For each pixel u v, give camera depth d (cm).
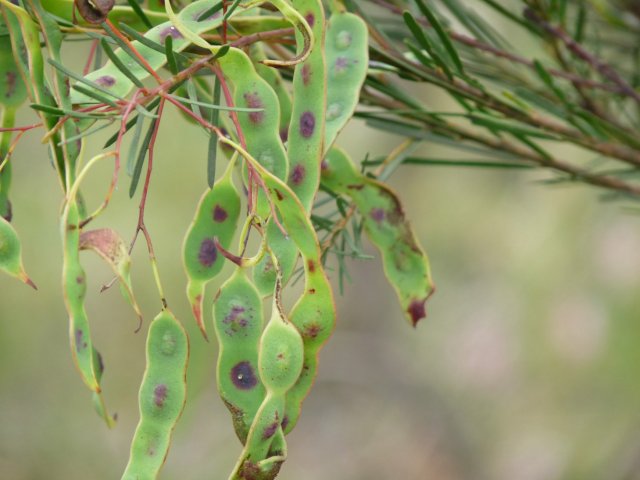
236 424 58
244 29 63
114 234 58
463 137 75
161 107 58
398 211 66
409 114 73
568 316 211
